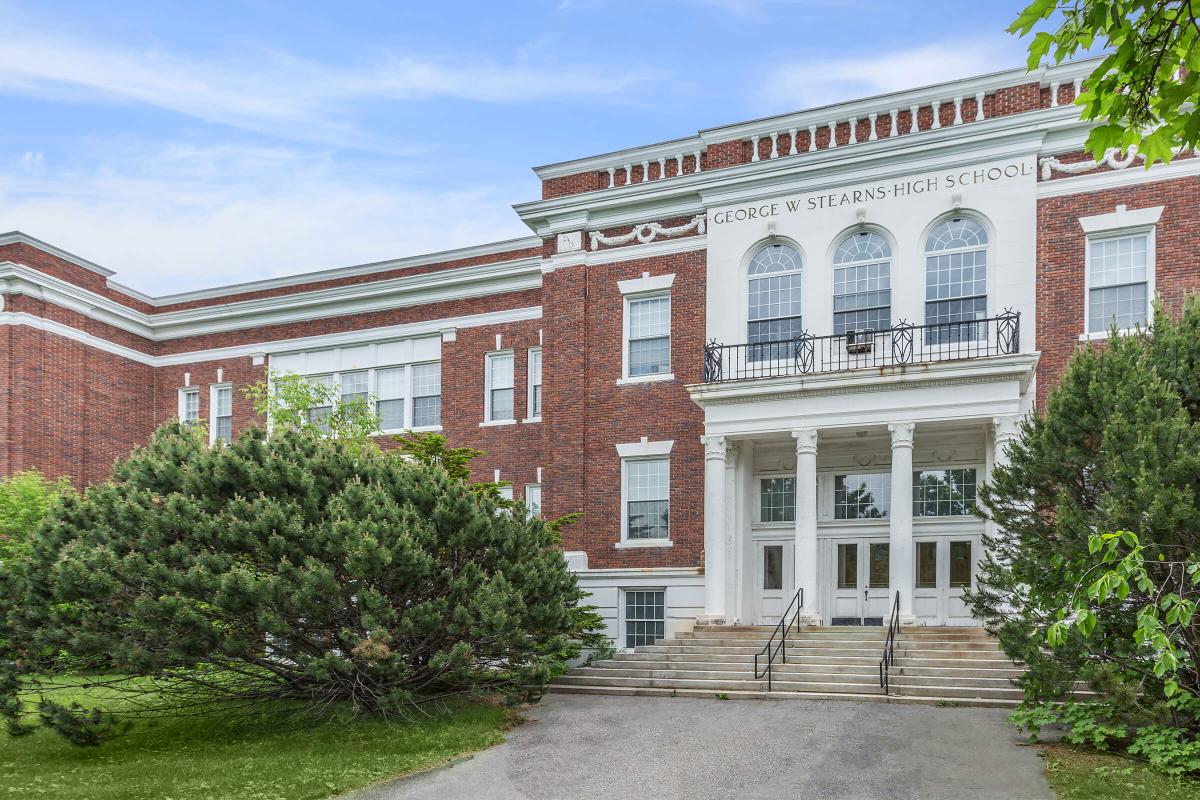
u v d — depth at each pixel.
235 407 33.72
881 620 23.25
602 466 25.97
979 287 22.67
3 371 30.22
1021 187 22.38
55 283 31.20
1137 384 13.80
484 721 16.53
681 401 25.30
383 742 15.23
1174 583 12.32
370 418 27.44
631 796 12.50
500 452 29.55
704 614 22.97
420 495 16.78
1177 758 12.49
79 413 32.06
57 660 15.60
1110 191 21.81
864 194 23.78
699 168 25.97
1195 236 21.05
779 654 19.91
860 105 23.94
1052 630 8.29
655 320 26.16
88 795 12.52
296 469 16.31
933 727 15.27
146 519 15.29
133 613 14.45
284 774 13.51
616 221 26.69
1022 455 15.48
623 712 17.34
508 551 17.16
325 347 32.72
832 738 14.80
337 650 16.31
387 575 15.27
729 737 15.16
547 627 17.22
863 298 23.70
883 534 23.55
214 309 34.03
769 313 24.59
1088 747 13.78
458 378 30.58
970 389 21.06
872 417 21.75
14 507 25.30
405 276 31.89
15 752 15.55
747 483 24.58
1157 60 7.26
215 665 16.08
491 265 30.03
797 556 22.05
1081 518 13.38
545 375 27.06
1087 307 21.78
